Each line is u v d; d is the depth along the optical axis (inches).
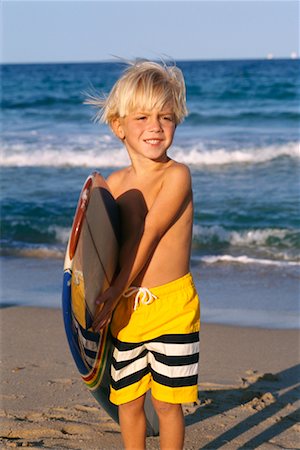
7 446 161.2
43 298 324.5
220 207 507.5
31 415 182.9
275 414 188.5
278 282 352.8
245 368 230.7
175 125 139.3
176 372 135.3
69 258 131.2
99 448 163.2
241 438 172.6
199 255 408.5
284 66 2149.4
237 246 430.0
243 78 1642.5
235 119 981.2
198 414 187.8
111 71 2155.5
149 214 135.3
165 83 135.6
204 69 2079.2
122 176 145.9
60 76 1924.2
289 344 258.2
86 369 137.3
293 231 439.5
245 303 316.8
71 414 184.1
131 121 136.9
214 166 667.4
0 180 625.3
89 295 134.3
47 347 249.6
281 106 1119.0
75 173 656.4
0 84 1696.6
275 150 703.1
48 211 512.1
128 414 140.4
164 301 135.5
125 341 137.3
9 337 263.1
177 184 136.8
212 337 267.3
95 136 835.4
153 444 167.0
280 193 546.3
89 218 133.0
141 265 133.0
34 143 780.0
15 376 215.5
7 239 456.8
